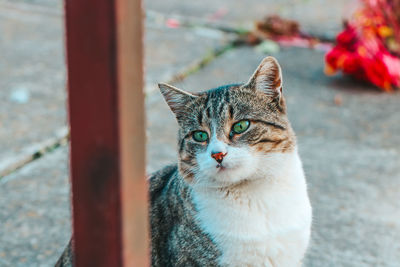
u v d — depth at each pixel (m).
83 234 1.59
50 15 8.19
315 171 4.71
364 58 6.21
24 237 3.83
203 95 2.99
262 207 2.76
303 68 6.84
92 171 1.53
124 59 1.45
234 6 8.92
